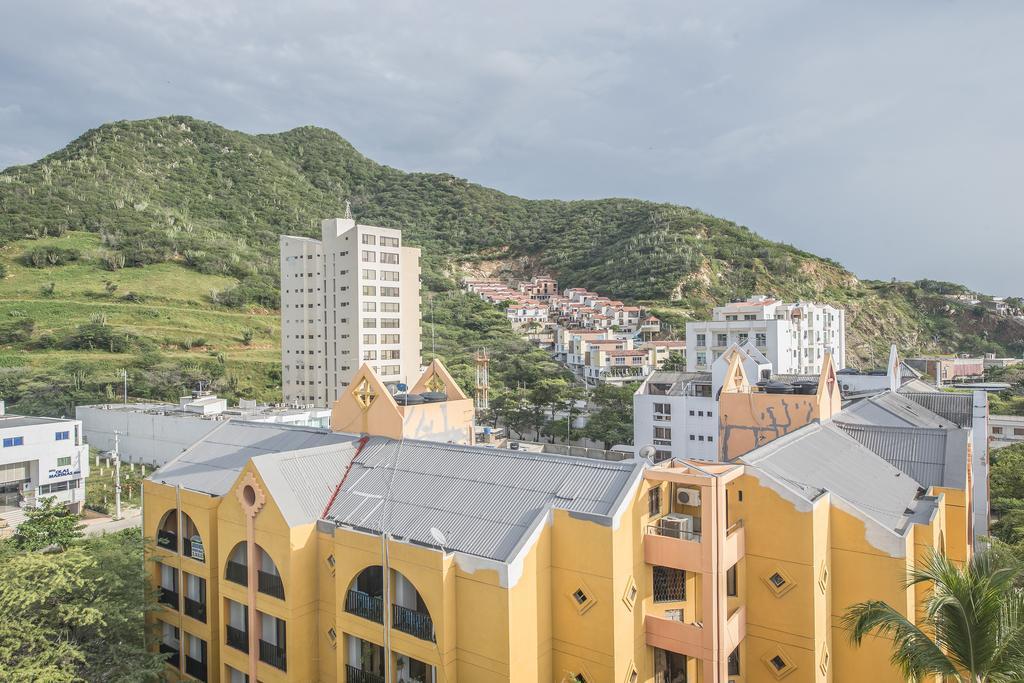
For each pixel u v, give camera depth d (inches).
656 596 1005.8
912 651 724.0
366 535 992.9
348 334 4419.3
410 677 947.3
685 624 932.0
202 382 4623.5
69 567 1144.2
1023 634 690.8
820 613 973.2
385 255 4493.1
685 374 3494.1
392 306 4547.2
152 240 7071.9
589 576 903.7
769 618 999.0
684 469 1003.3
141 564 1273.4
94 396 4343.0
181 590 1300.4
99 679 1072.2
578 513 914.7
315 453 1232.8
